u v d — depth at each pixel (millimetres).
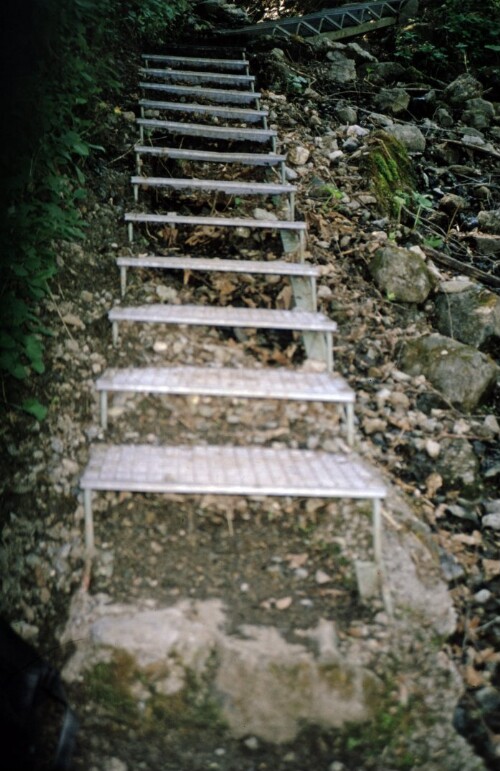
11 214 2635
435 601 2123
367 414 2725
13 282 2643
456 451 2674
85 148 3131
